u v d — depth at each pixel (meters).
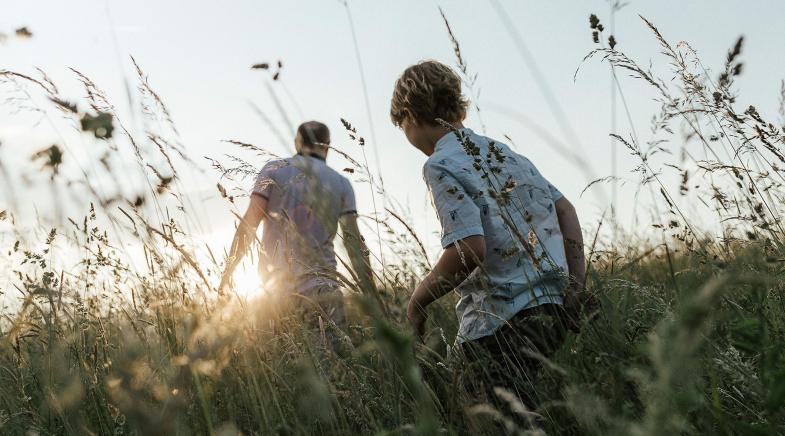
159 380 0.98
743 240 2.21
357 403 1.84
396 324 1.71
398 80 2.62
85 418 1.92
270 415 1.92
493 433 1.78
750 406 1.62
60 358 1.54
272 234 3.30
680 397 1.07
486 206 2.36
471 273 2.37
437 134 2.57
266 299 2.02
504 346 2.26
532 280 2.30
